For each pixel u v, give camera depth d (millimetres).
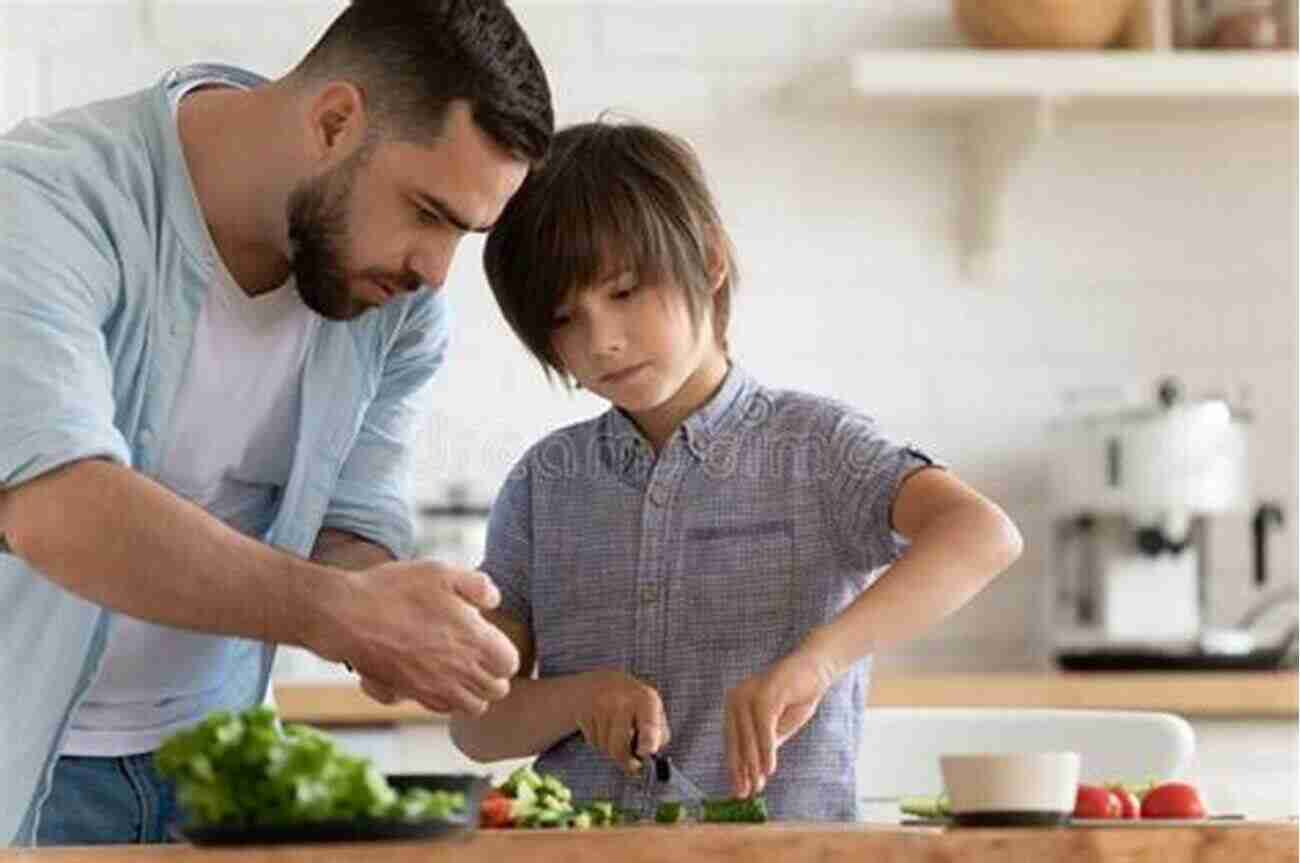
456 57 2906
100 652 3076
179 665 3246
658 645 3371
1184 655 5523
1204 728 5320
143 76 5957
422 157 2920
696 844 2309
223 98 3109
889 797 3623
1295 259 6168
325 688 5160
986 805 2475
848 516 3311
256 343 3162
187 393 3127
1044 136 6062
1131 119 6152
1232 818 2717
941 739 3625
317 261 3002
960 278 6129
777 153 6109
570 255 3238
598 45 6062
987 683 5289
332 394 3238
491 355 5945
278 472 3270
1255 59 5750
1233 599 6141
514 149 2932
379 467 3439
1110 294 6164
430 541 5594
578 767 3324
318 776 2236
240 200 3068
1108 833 2363
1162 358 6129
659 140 3363
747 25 6098
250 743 2232
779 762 3244
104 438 2730
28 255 2859
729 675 3348
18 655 3057
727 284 3428
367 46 2951
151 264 3037
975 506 3172
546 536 3453
